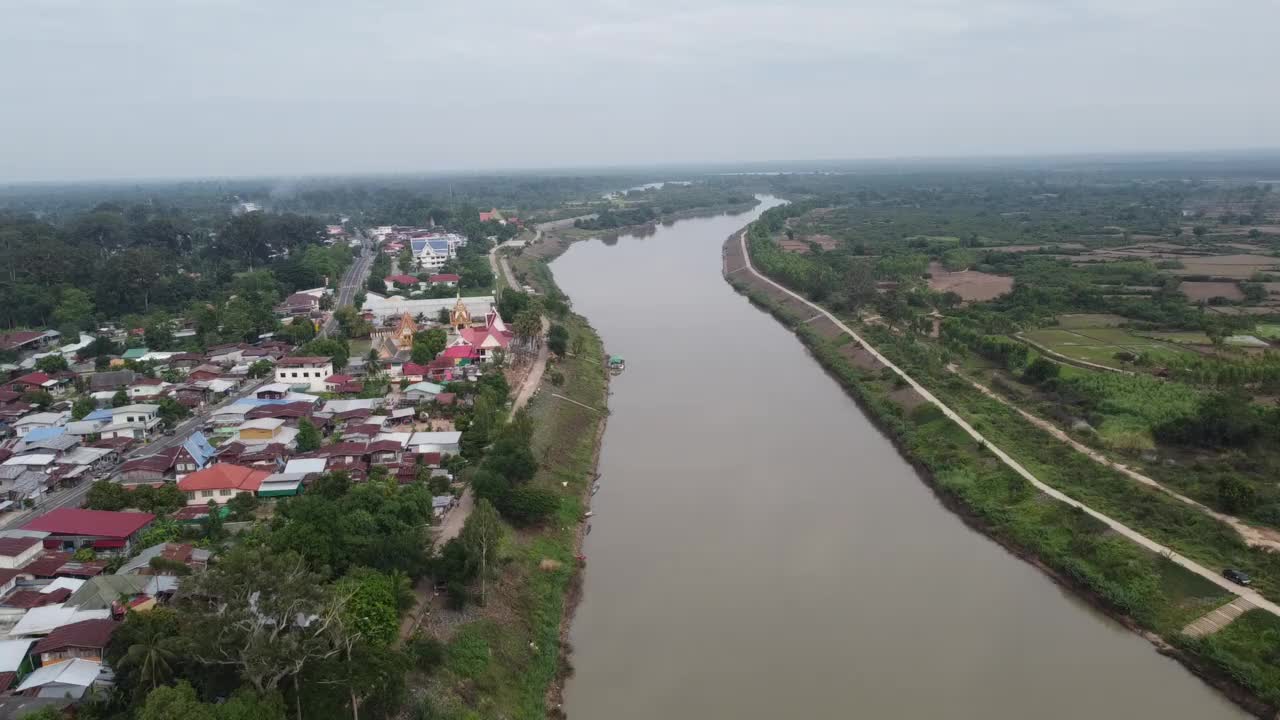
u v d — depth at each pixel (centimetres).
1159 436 10275
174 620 5125
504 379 12075
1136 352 13988
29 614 5978
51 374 12781
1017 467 9694
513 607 6756
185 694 4409
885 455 10869
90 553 7025
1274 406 10919
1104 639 6825
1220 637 6531
